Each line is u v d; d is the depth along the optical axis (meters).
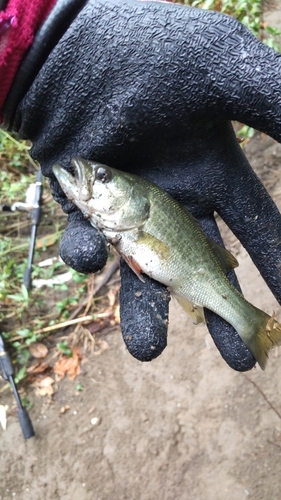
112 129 0.22
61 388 0.49
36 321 0.53
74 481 0.44
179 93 0.21
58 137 0.23
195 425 0.43
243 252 0.48
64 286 0.54
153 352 0.23
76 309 0.54
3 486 0.45
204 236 0.25
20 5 0.20
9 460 0.46
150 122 0.22
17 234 0.61
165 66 0.21
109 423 0.46
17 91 0.22
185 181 0.25
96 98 0.22
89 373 0.49
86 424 0.46
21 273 0.57
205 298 0.25
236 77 0.20
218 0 0.52
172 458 0.42
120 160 0.24
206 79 0.21
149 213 0.24
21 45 0.21
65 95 0.22
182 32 0.20
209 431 0.42
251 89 0.20
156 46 0.21
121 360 0.49
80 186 0.23
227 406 0.43
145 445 0.44
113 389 0.47
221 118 0.22
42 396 0.49
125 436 0.45
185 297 0.25
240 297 0.25
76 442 0.46
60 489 0.44
